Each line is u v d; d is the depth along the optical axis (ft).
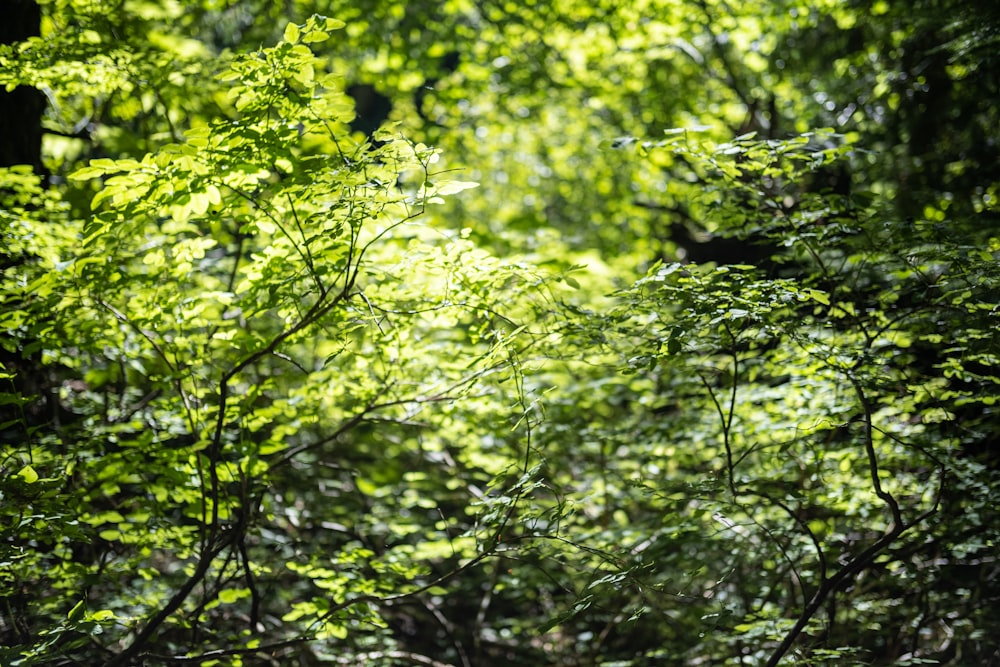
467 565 14.32
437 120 46.75
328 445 24.48
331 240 12.67
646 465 20.26
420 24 43.42
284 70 11.69
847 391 16.57
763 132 37.17
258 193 12.84
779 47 36.55
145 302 14.56
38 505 12.80
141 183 11.60
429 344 17.28
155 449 14.55
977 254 13.62
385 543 24.45
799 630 14.29
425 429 20.99
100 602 16.87
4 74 15.25
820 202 15.48
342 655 19.79
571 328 14.05
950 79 27.25
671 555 18.74
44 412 18.62
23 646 12.28
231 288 18.58
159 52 17.16
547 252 22.04
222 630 18.43
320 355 20.56
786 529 16.99
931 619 17.35
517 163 51.13
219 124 11.52
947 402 16.37
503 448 20.72
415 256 13.97
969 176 25.41
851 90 31.14
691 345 14.52
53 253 14.94
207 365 17.37
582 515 22.02
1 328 13.89
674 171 41.65
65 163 23.40
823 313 17.10
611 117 46.19
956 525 16.08
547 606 24.18
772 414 17.74
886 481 16.90
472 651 24.03
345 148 12.35
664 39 40.83
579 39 42.32
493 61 44.04
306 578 21.90
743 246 29.12
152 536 15.70
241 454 16.14
